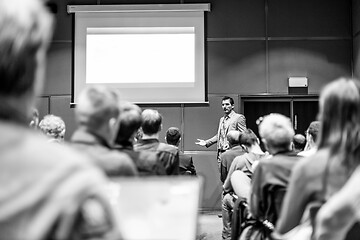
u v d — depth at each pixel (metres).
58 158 0.69
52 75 8.34
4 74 0.71
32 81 0.75
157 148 3.12
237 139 5.36
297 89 8.32
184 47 8.26
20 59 0.72
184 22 8.28
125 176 1.93
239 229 3.10
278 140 2.50
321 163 1.82
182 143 8.23
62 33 8.37
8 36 0.71
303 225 1.88
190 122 8.24
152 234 1.13
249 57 8.37
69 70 8.35
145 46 8.24
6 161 0.67
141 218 1.13
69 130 8.28
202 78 8.24
